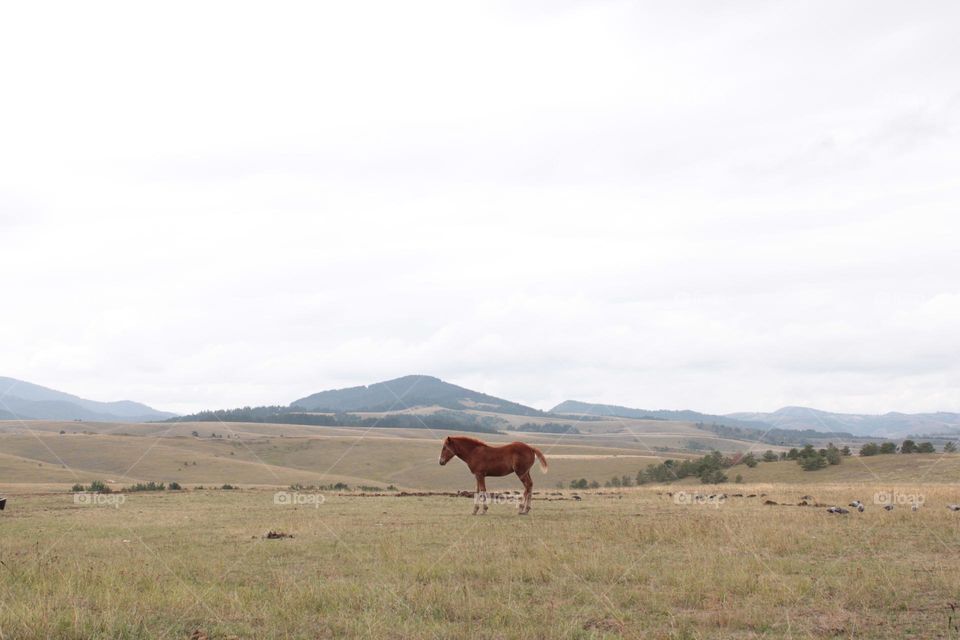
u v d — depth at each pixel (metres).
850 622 9.81
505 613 10.20
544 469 25.84
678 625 9.70
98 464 163.00
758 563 13.92
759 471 101.38
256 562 14.91
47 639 9.05
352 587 11.77
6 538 19.22
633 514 24.88
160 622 9.98
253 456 191.00
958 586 11.69
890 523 20.56
